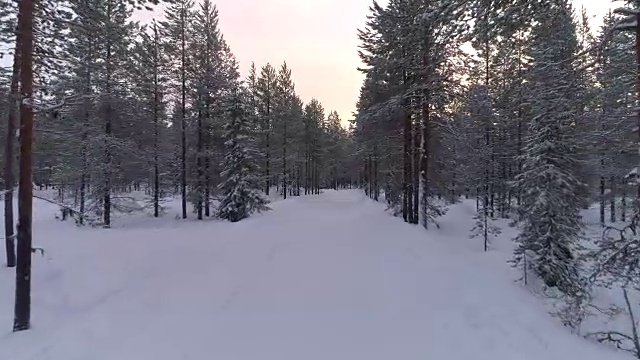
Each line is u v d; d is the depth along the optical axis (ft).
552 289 41.34
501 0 21.34
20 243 27.96
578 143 45.11
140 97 78.28
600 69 25.31
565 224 43.91
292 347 22.84
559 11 22.36
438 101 66.03
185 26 91.56
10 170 44.45
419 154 72.23
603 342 29.27
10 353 23.16
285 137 161.27
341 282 34.24
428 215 76.07
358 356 21.81
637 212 26.30
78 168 74.64
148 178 98.58
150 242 53.36
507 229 81.00
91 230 66.54
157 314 28.02
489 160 78.79
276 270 37.76
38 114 31.04
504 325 26.99
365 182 166.81
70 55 32.14
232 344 23.16
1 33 32.58
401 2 56.03
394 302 30.04
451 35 23.82
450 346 23.36
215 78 95.50
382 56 71.36
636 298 41.24
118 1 32.96
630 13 22.93
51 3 29.89
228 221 84.23
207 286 33.76
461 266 42.91
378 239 51.21
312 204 111.75
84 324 26.58
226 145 91.50
